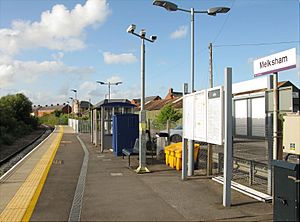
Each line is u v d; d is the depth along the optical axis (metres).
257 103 10.83
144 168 11.63
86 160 15.23
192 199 7.93
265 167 9.47
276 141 7.58
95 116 23.45
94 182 10.06
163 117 37.97
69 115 88.62
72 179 10.62
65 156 17.08
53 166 13.50
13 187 9.46
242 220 6.38
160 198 8.05
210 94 8.14
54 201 7.92
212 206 7.32
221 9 12.20
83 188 9.25
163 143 15.33
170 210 7.07
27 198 8.21
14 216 6.78
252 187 8.88
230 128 7.31
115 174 11.41
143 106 11.77
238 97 10.27
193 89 11.97
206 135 8.36
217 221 6.34
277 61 7.23
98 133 23.23
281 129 7.68
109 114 19.70
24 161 15.14
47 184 9.85
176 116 37.97
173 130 23.84
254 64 8.22
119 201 7.84
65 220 6.53
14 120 42.84
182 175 10.23
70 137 34.62
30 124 56.91
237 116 11.58
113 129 17.11
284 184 5.23
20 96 56.88
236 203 7.52
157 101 69.44
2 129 32.75
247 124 11.33
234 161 10.74
